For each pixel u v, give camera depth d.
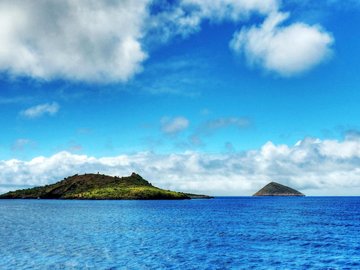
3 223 106.50
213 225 100.62
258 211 179.62
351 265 45.50
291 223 107.06
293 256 51.22
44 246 59.25
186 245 61.22
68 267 43.00
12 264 44.53
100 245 60.75
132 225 100.06
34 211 174.38
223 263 46.25
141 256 50.56
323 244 62.69
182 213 160.12
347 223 106.62
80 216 137.62
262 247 59.25
